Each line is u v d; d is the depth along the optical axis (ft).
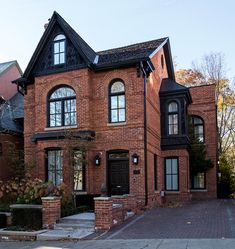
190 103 89.20
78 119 64.69
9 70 97.14
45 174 66.18
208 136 92.94
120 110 64.23
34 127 70.38
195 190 91.50
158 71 76.74
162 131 76.79
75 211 53.06
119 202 49.85
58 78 67.41
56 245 37.99
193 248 32.42
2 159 74.74
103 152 63.67
